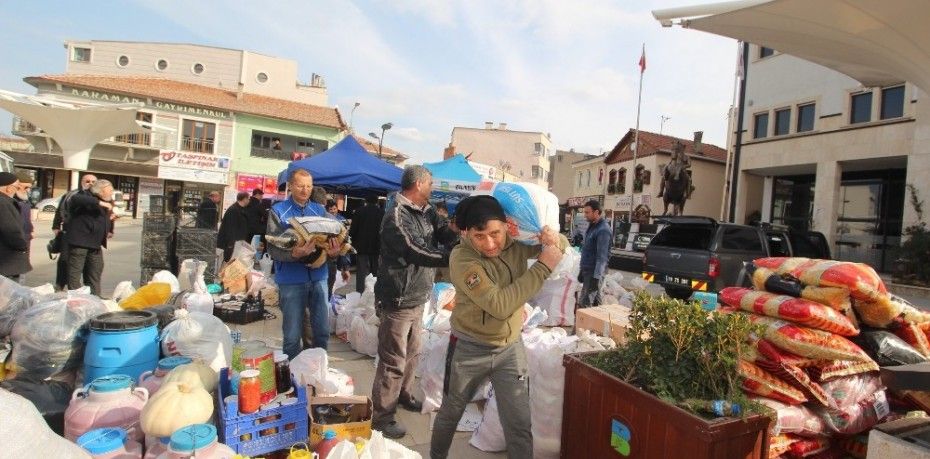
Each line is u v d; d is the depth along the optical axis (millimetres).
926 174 14633
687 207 29641
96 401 2453
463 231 2559
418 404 3912
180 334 3170
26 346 2896
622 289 8211
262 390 2666
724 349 2463
